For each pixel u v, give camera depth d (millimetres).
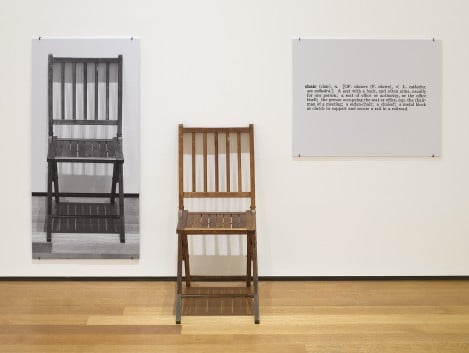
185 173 3115
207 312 2682
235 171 3133
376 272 3170
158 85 3074
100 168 3086
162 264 3152
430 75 3092
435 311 2693
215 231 2600
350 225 3146
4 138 3080
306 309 2721
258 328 2488
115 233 3125
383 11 3072
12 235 3129
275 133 3102
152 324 2529
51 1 3027
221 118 3094
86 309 2705
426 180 3135
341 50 3068
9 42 3035
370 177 3133
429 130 3113
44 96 3055
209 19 3055
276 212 3137
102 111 3062
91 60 3039
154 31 3053
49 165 3057
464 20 3084
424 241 3162
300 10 3061
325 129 3102
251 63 3074
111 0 3037
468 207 3145
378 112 3098
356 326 2508
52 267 3139
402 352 2246
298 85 3080
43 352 2232
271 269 3162
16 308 2713
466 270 3174
